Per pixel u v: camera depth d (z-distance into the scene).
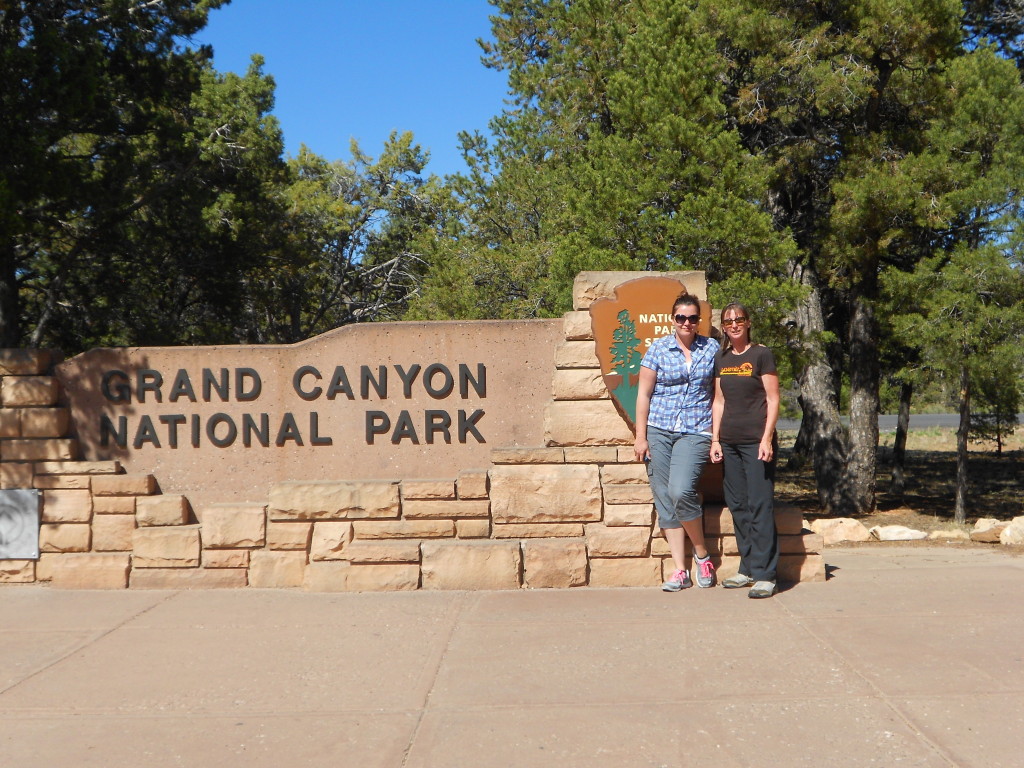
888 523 17.55
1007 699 4.34
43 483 7.13
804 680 4.66
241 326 33.91
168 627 5.93
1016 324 14.94
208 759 3.97
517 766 3.82
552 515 6.84
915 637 5.28
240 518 6.95
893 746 3.88
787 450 35.38
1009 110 15.30
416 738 4.12
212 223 23.27
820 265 17.95
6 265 18.05
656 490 6.45
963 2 19.55
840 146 17.97
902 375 16.94
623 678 4.78
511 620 5.89
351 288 41.03
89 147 20.27
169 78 20.70
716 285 14.05
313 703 4.58
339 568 6.78
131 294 23.05
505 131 21.38
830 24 16.20
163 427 7.27
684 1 15.87
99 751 4.07
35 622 6.08
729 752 3.88
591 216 14.51
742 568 6.48
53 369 7.35
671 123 13.96
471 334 7.19
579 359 6.91
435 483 6.86
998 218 15.37
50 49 14.97
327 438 7.21
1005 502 20.73
